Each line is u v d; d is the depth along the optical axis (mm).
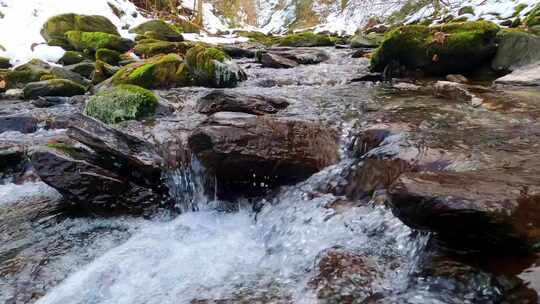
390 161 3475
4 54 11070
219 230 3686
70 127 4305
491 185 2314
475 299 1974
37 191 4648
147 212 3996
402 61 8062
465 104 5289
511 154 3201
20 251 3453
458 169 3037
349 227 3057
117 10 17484
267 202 3859
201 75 8641
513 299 1847
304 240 3145
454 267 2133
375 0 25516
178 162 4305
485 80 7168
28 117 6566
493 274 2000
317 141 4191
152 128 5645
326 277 2459
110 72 9453
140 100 6250
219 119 4348
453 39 7438
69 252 3416
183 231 3691
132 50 11969
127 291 2830
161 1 22672
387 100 6020
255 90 7809
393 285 2283
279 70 10125
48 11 14250
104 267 3123
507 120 4289
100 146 4113
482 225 2057
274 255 3115
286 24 33125
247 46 16062
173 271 3020
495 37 7535
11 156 5078
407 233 2662
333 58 11930
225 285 2752
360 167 3658
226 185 4047
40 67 9836
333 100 6312
